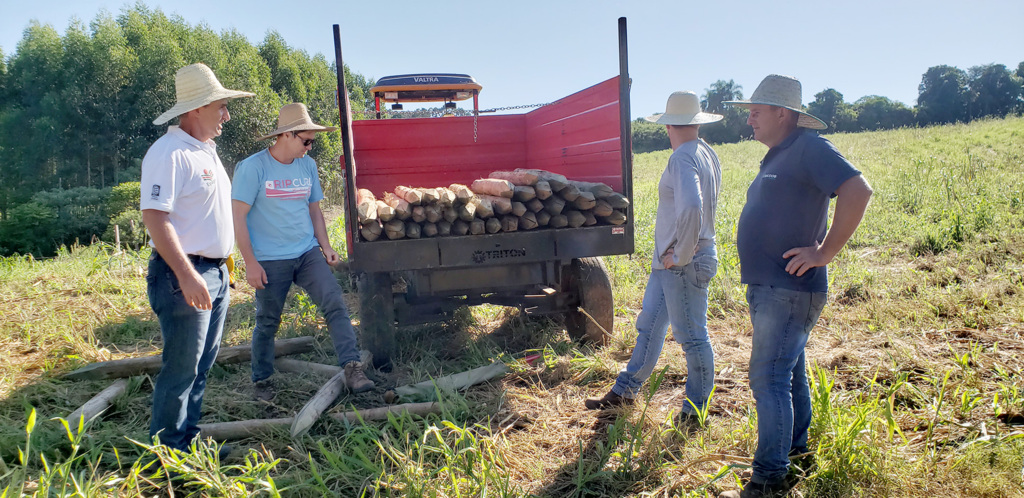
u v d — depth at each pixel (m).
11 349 4.68
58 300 6.21
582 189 4.22
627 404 3.50
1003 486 2.46
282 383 4.05
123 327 5.23
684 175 2.99
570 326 4.93
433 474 2.80
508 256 4.04
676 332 3.28
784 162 2.48
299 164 3.82
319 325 5.27
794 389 2.78
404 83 6.82
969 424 3.02
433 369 4.35
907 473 2.60
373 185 6.61
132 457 3.01
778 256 2.50
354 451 2.99
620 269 6.59
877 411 3.08
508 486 2.66
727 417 3.40
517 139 6.81
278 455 3.12
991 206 7.57
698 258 3.16
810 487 2.60
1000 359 3.77
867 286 5.67
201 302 2.55
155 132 30.08
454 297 4.63
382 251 3.86
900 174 11.36
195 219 2.71
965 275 5.62
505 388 3.90
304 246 3.81
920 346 4.11
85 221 21.88
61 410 3.57
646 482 2.78
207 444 3.13
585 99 4.82
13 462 2.90
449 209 3.90
